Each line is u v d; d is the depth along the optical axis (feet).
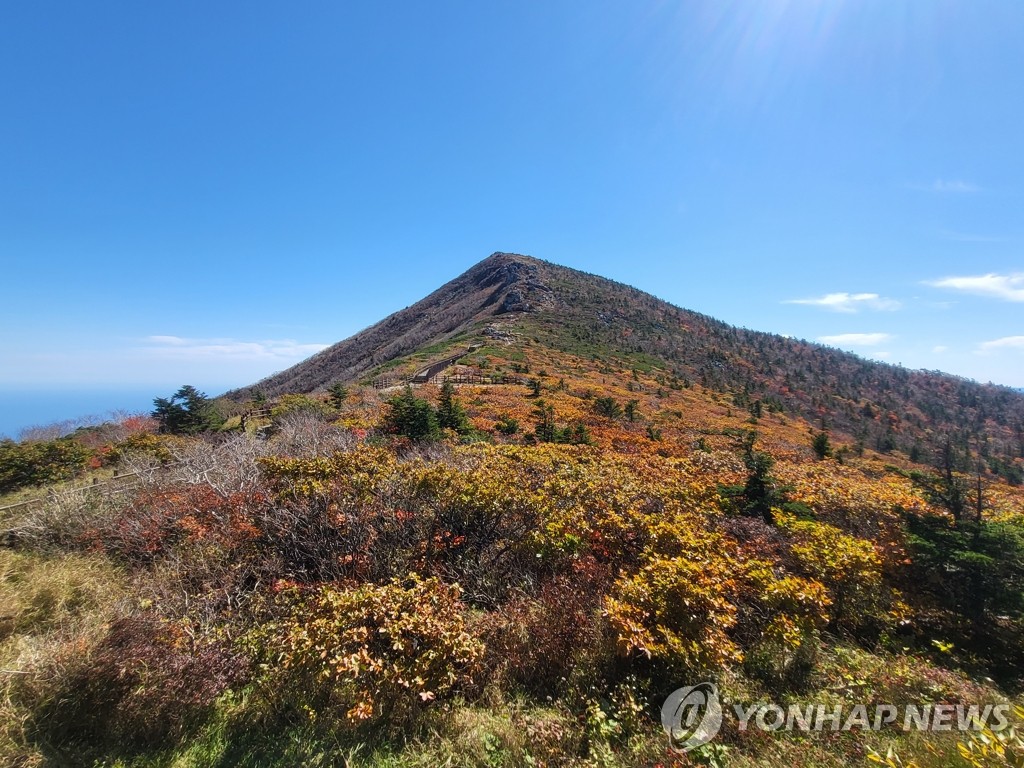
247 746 10.94
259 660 13.44
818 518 25.63
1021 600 17.10
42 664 12.37
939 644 15.47
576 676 12.95
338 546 19.04
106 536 21.95
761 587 15.53
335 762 10.41
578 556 17.69
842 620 17.29
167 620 14.84
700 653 12.58
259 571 18.49
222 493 23.91
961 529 19.74
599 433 57.00
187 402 63.57
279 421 52.11
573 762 10.24
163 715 11.32
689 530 18.90
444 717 11.55
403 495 21.50
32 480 38.58
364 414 60.13
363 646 11.85
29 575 18.31
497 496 20.56
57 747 10.83
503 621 15.25
